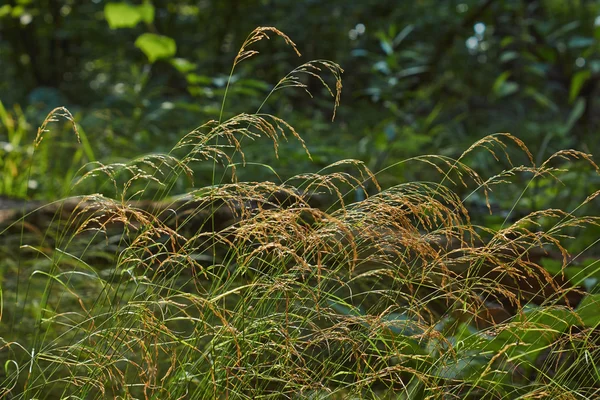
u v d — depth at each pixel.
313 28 14.52
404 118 10.55
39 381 3.89
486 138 3.28
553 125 10.83
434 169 9.10
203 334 2.99
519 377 3.97
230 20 15.09
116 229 5.49
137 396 3.46
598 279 4.37
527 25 13.45
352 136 10.66
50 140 9.14
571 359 4.00
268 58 14.26
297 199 2.99
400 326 3.13
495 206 8.12
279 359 3.21
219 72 14.29
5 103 13.33
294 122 10.10
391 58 10.89
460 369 3.32
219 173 7.84
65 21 15.89
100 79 15.55
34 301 4.82
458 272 4.53
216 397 2.98
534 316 3.40
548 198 7.81
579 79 9.98
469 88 14.08
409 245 3.01
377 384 3.85
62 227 5.72
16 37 16.53
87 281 4.98
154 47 9.60
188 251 3.11
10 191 7.93
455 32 14.11
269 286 2.96
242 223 2.97
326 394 3.18
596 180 7.96
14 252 5.57
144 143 9.12
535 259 5.20
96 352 3.01
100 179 7.74
